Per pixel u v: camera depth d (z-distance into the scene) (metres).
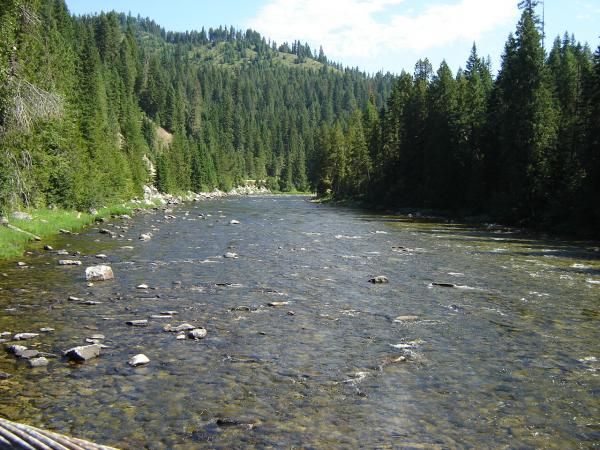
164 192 103.25
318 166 132.00
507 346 13.20
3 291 18.42
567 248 33.25
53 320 14.91
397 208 76.19
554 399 10.08
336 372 11.36
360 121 126.62
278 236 37.78
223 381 10.75
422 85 87.31
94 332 13.87
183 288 19.55
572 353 12.70
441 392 10.36
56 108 27.55
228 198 124.75
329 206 87.62
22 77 26.59
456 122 70.44
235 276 22.11
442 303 17.73
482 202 61.34
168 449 8.02
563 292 19.53
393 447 8.21
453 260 27.48
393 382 10.84
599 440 8.51
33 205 42.47
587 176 44.53
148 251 28.95
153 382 10.62
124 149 96.44
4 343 12.80
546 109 54.59
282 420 9.08
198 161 131.00
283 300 17.97
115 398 9.81
